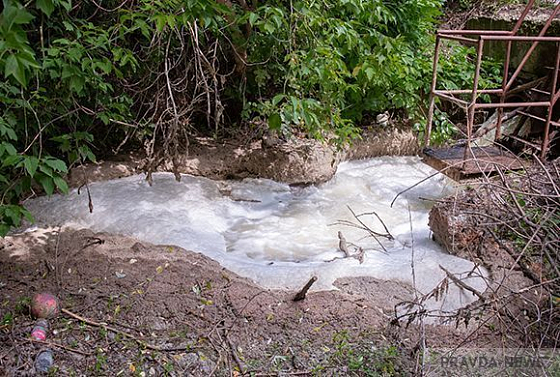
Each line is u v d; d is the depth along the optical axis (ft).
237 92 17.70
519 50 19.31
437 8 22.27
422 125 19.80
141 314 10.50
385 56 17.26
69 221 13.69
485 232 12.26
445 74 20.34
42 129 12.66
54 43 13.17
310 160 17.19
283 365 9.58
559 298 10.53
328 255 13.62
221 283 11.48
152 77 15.76
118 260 12.04
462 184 12.47
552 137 15.58
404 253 13.16
